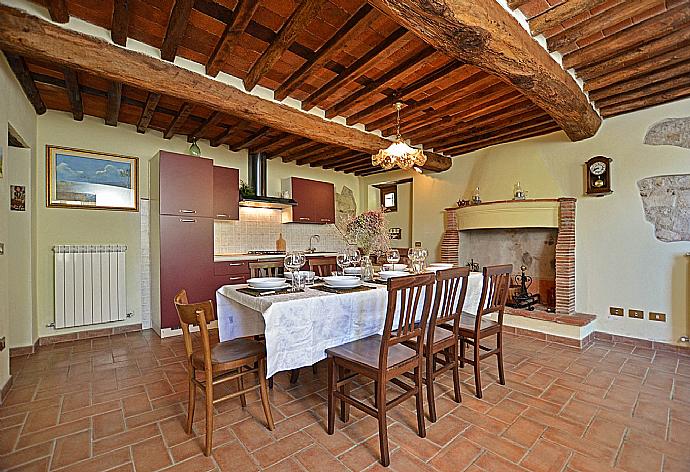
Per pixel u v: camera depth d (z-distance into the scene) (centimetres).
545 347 344
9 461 166
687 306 327
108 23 228
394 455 172
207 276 415
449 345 223
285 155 535
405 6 164
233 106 297
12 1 202
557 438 187
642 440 185
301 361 191
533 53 225
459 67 272
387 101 337
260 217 538
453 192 522
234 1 206
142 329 413
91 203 385
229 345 207
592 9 212
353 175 677
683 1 201
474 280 300
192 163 406
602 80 286
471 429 196
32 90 297
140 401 228
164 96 332
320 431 194
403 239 630
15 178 316
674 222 334
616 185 367
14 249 316
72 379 263
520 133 411
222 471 161
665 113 337
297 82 288
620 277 364
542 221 406
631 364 297
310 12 201
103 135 395
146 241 423
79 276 367
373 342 211
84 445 179
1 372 235
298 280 227
